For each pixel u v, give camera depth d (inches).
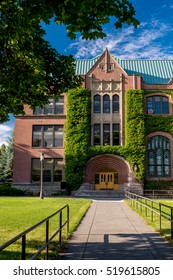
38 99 477.7
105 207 847.1
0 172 2315.5
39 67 405.7
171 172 1544.0
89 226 508.4
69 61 477.4
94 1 269.0
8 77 418.3
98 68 1631.4
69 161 1520.7
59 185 1546.5
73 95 1579.7
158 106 1603.1
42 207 831.7
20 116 1615.4
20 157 1581.0
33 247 346.3
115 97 1612.9
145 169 1521.9
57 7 283.9
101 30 302.8
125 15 292.2
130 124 1544.0
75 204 933.2
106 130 1576.0
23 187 1551.4
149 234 434.6
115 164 1535.4
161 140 1578.5
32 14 292.7
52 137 1596.9
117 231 459.8
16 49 385.7
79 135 1537.9
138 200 824.3
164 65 1817.2
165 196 1456.7
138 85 1596.9
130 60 1866.4
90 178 1529.3
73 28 300.7
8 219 576.1
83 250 335.3
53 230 461.4
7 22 319.9
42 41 446.6
